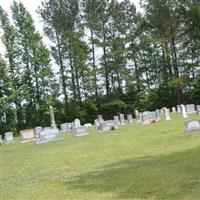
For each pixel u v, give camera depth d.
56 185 12.59
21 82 59.84
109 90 63.72
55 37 62.19
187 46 59.69
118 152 18.30
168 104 61.59
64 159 18.59
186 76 59.47
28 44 59.97
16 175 15.76
